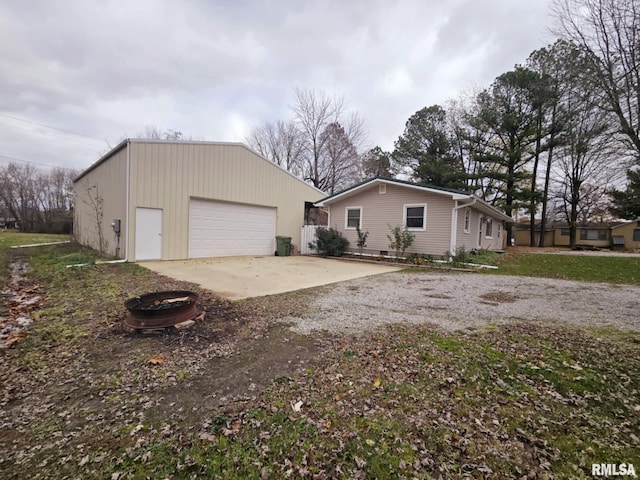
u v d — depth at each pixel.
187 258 10.68
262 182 13.24
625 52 9.06
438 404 2.32
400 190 12.50
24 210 32.59
